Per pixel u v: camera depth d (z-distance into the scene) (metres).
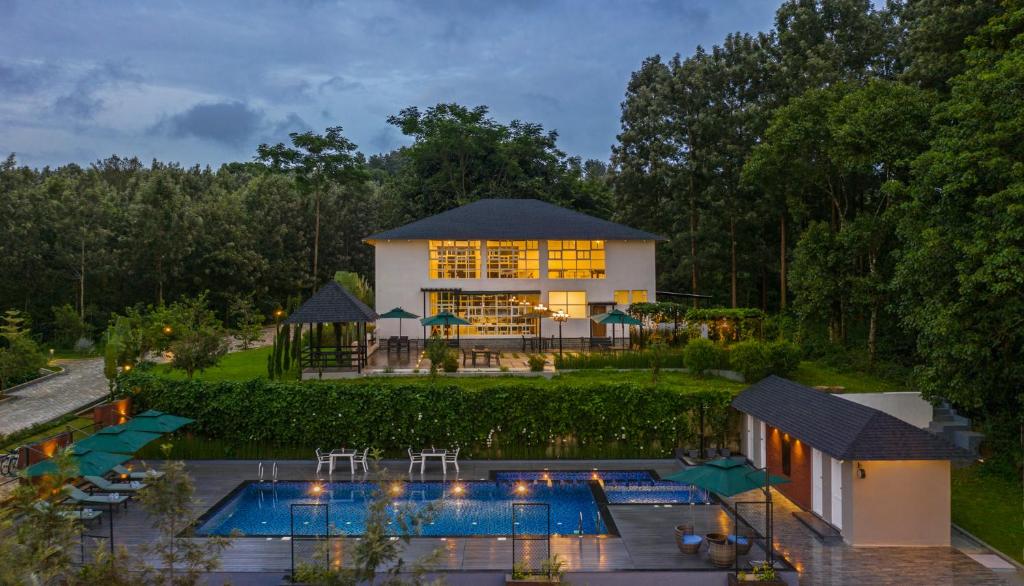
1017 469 19.12
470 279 34.56
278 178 58.97
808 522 15.56
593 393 20.97
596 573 12.57
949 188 18.20
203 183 61.53
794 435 16.28
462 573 12.48
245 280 50.62
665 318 29.50
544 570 12.10
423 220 36.41
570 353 28.03
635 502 17.17
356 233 62.12
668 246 42.84
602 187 58.31
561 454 20.98
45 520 8.75
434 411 20.80
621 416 20.91
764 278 43.19
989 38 20.97
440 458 20.91
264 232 54.62
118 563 9.07
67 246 44.75
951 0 26.72
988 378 19.05
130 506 16.86
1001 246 16.97
